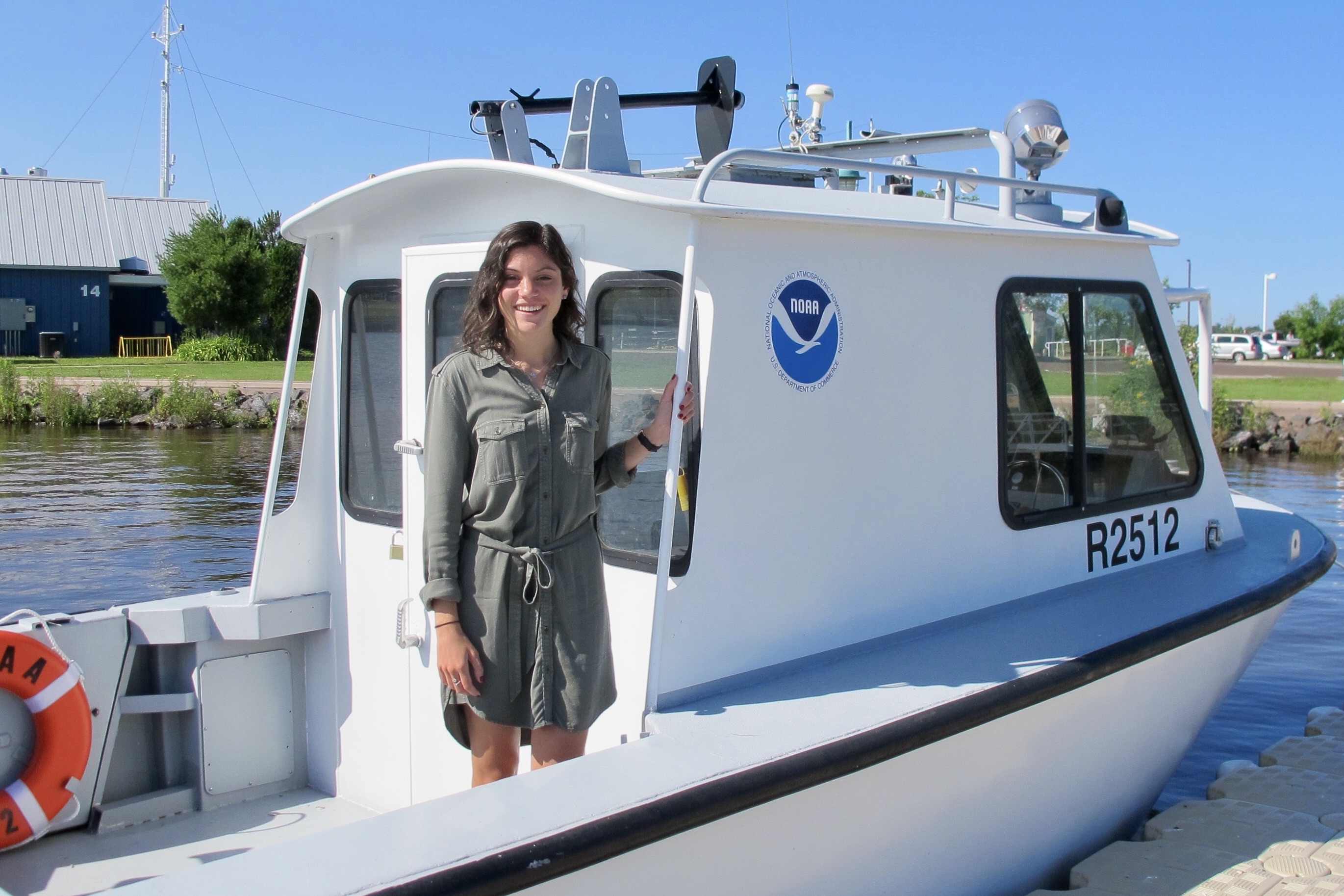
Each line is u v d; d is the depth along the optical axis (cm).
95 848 361
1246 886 388
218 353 4819
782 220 303
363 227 385
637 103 412
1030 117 442
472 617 261
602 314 322
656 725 283
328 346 402
